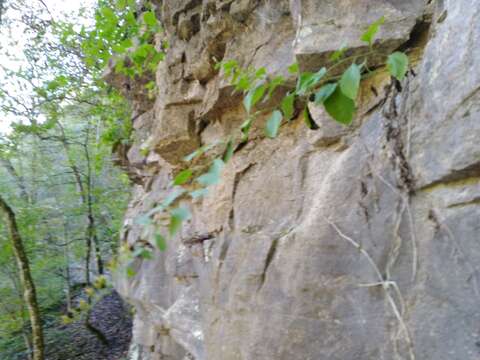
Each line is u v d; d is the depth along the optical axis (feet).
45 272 29.19
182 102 9.86
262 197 7.63
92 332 26.22
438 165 4.72
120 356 24.91
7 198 27.22
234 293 7.36
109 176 32.22
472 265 4.30
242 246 7.60
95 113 22.59
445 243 4.58
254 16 8.02
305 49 5.97
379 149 5.56
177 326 11.15
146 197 14.06
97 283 6.31
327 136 6.48
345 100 3.56
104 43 14.93
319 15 6.18
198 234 9.75
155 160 13.15
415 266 4.83
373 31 3.75
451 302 4.42
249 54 8.04
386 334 4.99
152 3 11.82
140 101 14.53
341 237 5.69
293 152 7.29
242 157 8.38
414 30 5.70
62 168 31.81
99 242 31.12
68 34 20.26
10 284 25.16
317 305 5.80
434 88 4.97
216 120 9.25
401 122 5.33
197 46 9.48
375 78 5.93
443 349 4.41
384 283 5.09
